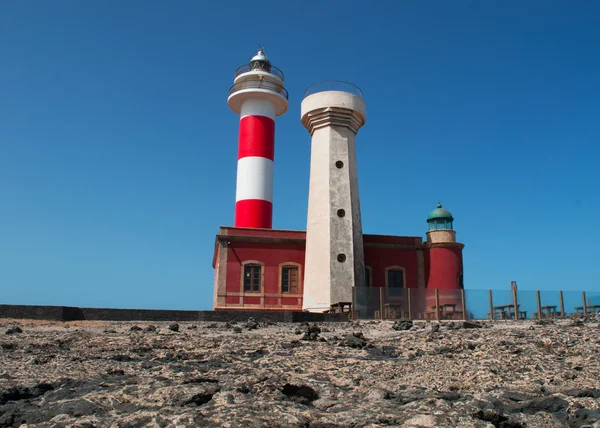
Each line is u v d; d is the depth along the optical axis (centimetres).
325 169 3631
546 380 1015
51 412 812
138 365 1243
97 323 2308
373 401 871
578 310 3142
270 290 3525
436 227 3888
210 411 788
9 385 998
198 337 1823
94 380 1044
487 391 937
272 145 4212
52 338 1752
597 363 1166
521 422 757
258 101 4219
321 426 736
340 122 3725
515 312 3000
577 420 757
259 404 822
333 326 2334
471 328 2128
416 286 3744
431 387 995
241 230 3566
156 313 2489
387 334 1983
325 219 3528
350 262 3462
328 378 1063
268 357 1333
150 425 732
